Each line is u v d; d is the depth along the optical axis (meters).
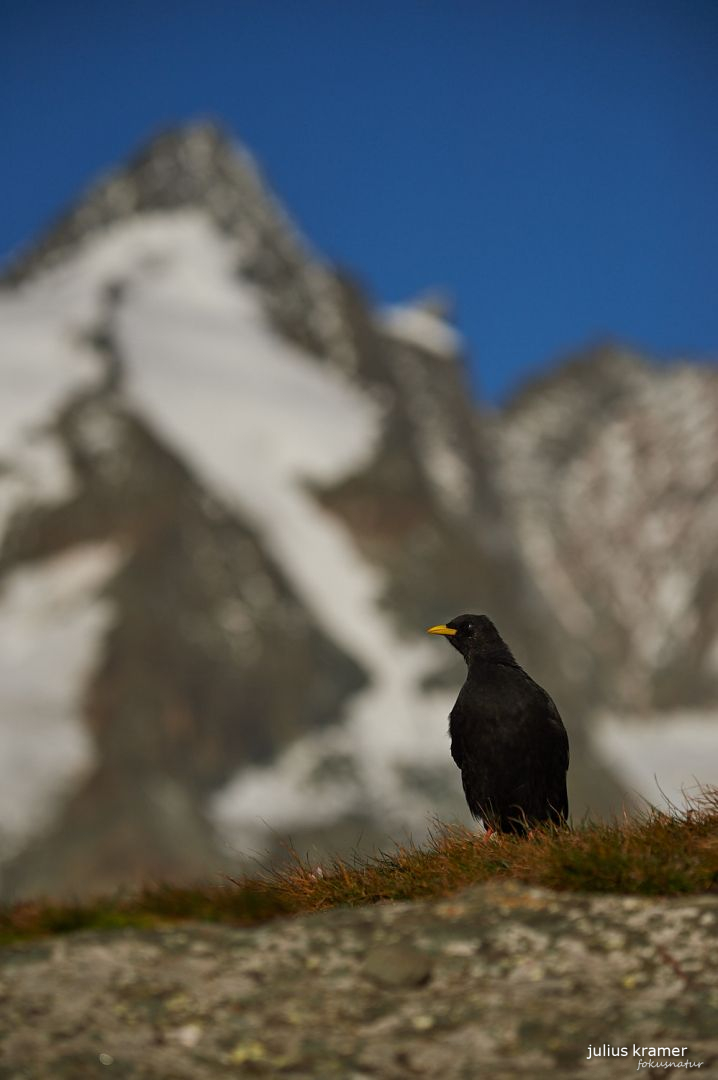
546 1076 6.76
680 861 9.41
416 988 8.00
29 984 8.10
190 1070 6.91
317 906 10.16
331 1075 6.86
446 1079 6.79
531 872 9.75
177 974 8.26
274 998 7.89
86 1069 6.80
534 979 8.01
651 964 8.02
